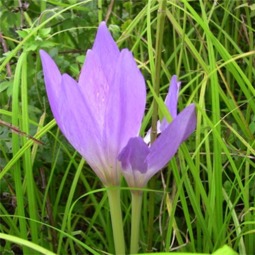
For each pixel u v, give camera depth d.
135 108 0.13
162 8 0.16
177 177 0.19
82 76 0.14
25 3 0.27
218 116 0.21
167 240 0.19
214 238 0.20
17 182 0.19
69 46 0.29
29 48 0.22
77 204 0.24
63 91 0.13
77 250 0.23
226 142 0.24
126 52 0.13
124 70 0.13
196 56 0.22
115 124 0.13
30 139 0.19
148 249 0.20
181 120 0.13
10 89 0.22
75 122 0.13
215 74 0.21
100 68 0.14
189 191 0.19
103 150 0.14
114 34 0.26
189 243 0.21
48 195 0.23
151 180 0.19
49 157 0.22
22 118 0.20
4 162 0.22
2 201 0.24
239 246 0.20
